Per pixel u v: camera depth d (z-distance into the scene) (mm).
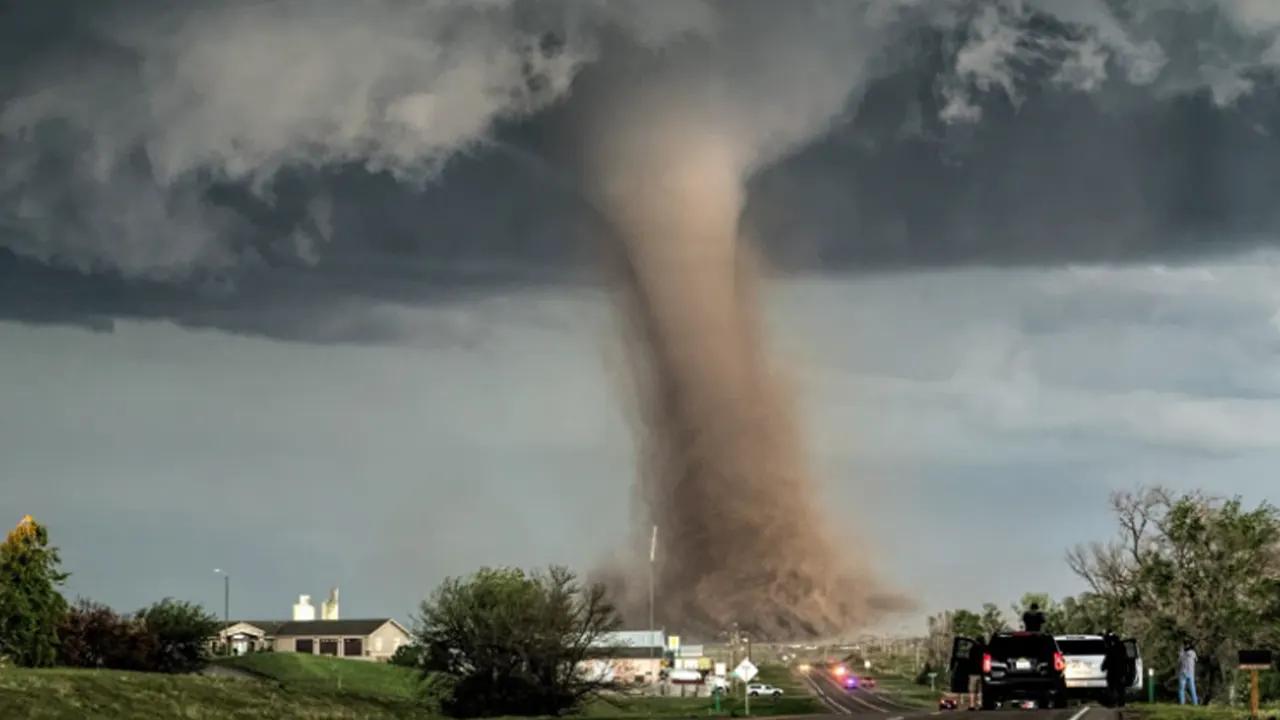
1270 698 82625
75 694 50031
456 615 75312
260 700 60594
